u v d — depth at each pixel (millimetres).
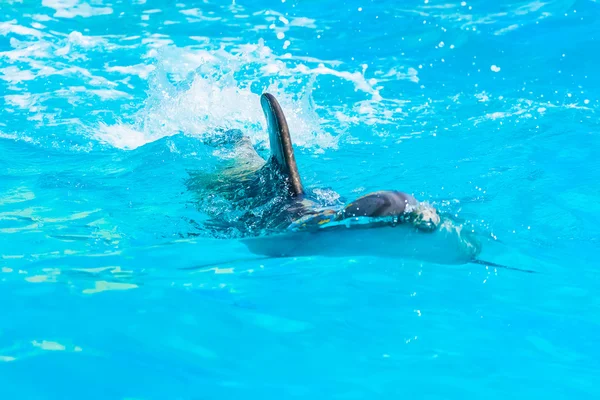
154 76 9969
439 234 5227
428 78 10922
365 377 3668
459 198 6520
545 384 3664
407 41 12430
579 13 13180
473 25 12898
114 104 9773
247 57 11672
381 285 4789
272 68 11211
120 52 11875
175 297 4551
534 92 10180
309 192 6121
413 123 9148
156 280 4836
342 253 5195
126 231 5875
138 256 5316
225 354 3865
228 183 6691
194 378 3607
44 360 3729
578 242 5660
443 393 3543
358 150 8211
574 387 3643
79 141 8453
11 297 4488
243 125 9117
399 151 8117
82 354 3799
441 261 5102
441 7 13875
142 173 7414
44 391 3459
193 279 4875
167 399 3414
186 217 6215
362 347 3984
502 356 3945
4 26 12781
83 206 6477
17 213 6250
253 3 14414
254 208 6027
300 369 3732
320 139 8586
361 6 14109
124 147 8359
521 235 5750
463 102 9906
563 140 8258
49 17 13336
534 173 7180
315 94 10289
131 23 13242
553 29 12617
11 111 9352
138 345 3926
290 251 5320
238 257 5285
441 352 3945
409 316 4383
